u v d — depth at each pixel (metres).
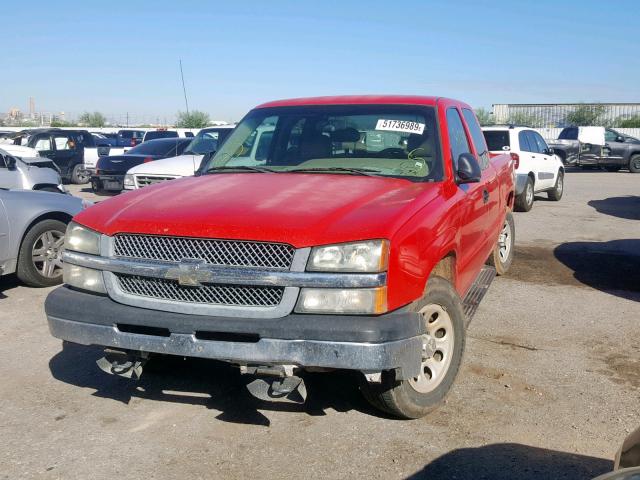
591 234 11.57
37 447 3.97
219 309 3.81
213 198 4.32
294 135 5.41
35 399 4.64
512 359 5.40
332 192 4.34
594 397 4.68
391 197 4.29
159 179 12.99
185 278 3.84
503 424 4.25
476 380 4.95
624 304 7.07
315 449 3.94
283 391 3.72
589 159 27.73
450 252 4.79
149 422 4.30
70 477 3.64
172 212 4.11
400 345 3.69
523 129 15.31
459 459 3.83
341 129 5.33
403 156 5.04
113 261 4.07
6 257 7.14
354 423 4.27
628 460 2.58
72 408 4.50
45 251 7.59
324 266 3.71
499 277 8.26
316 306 3.70
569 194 18.88
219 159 5.52
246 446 3.98
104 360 4.22
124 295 4.04
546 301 7.17
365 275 3.67
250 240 3.79
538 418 4.34
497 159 7.51
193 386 4.86
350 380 4.94
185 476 3.65
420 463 3.78
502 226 7.52
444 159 4.98
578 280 8.15
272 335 3.68
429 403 4.29
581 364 5.31
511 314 6.67
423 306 4.14
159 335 3.95
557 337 5.97
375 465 3.76
